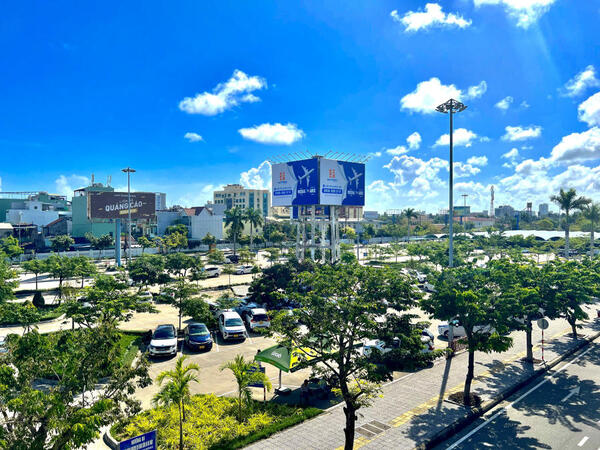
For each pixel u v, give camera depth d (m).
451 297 17.44
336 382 13.48
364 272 14.23
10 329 29.03
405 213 128.00
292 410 16.44
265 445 13.79
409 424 15.54
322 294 14.02
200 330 25.34
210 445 13.48
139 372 12.34
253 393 18.50
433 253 56.47
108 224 94.75
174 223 111.62
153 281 39.72
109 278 21.83
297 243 57.31
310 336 13.66
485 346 16.78
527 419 16.33
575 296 22.62
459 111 26.98
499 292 18.80
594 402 17.86
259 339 27.02
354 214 157.75
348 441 12.93
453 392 18.73
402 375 21.06
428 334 24.78
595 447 14.07
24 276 56.12
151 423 14.57
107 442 13.61
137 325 30.31
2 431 8.84
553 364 22.89
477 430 15.47
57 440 9.32
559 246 80.25
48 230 96.94
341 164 55.09
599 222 63.28
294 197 54.81
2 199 114.19
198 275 47.47
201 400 16.84
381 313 13.60
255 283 35.38
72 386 10.85
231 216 84.00
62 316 32.47
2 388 9.58
